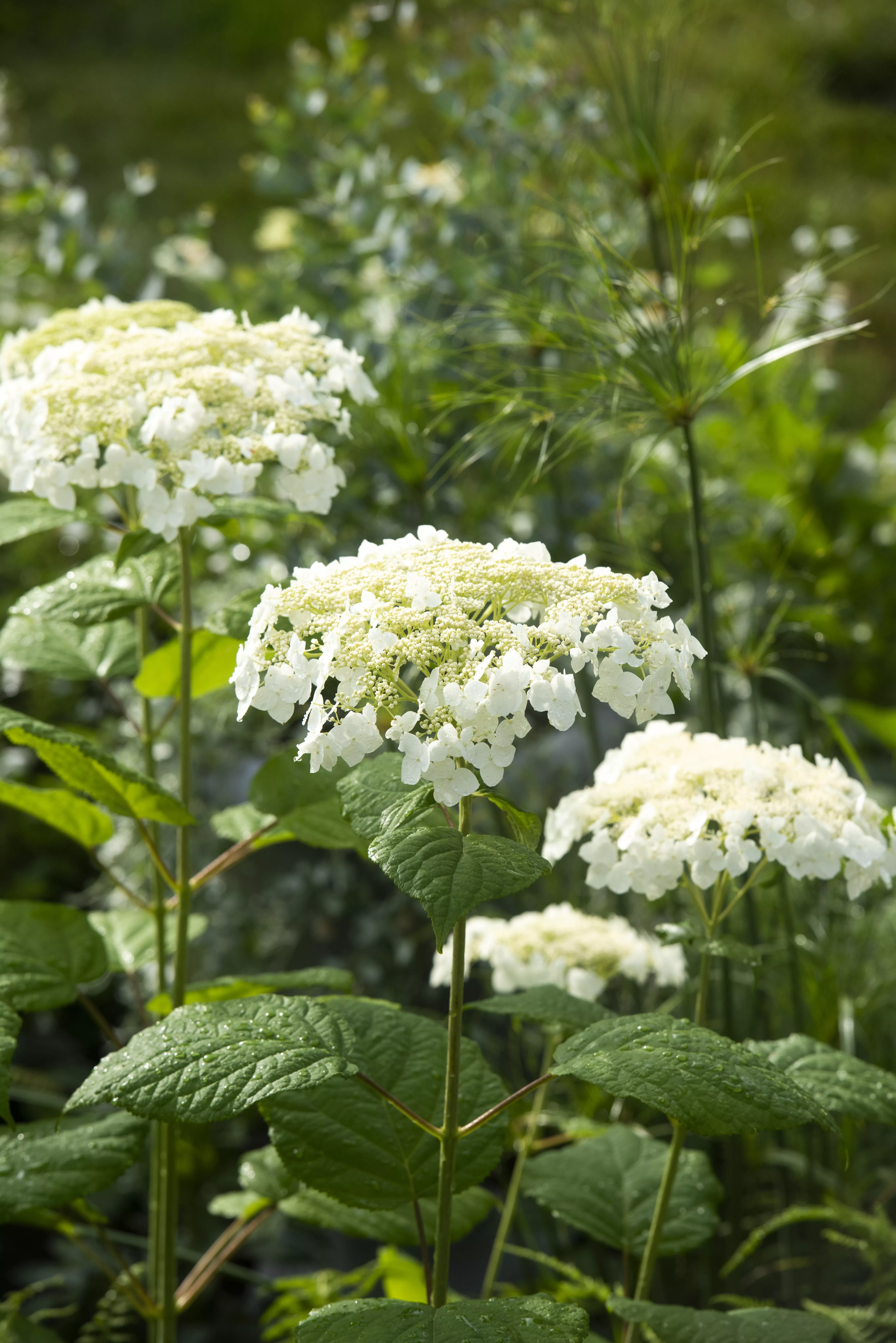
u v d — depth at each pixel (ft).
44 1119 5.61
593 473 7.16
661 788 3.88
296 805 4.23
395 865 3.39
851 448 9.91
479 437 5.17
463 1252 5.38
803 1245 4.71
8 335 4.55
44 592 4.15
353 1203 3.76
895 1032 5.05
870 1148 4.92
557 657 3.49
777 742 7.11
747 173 4.57
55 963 4.17
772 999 5.09
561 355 5.91
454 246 6.86
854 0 21.61
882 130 18.84
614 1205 4.09
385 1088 3.85
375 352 6.48
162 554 4.35
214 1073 3.49
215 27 22.97
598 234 4.52
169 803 3.94
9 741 7.30
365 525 6.38
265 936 6.29
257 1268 5.68
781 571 5.71
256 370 4.05
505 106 6.95
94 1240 5.57
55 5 23.76
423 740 3.44
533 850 3.48
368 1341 3.42
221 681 4.39
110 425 3.95
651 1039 3.58
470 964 4.57
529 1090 3.57
